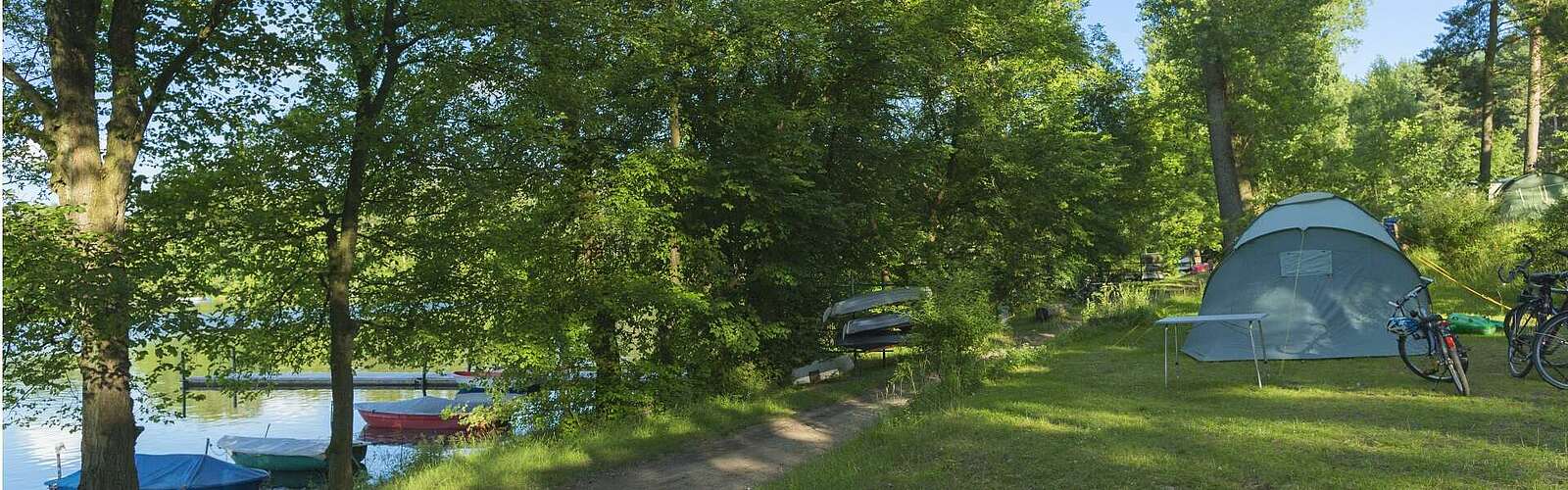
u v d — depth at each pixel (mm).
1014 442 8906
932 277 17172
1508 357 11195
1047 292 29047
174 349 11508
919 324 16578
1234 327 14547
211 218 12531
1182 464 7492
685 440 13523
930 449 9031
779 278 19188
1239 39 28156
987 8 23188
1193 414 9883
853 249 22266
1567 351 10164
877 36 20312
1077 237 29875
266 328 13398
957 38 22531
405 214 14062
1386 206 36656
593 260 16734
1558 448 7242
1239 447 7973
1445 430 8242
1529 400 9398
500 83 13867
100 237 10492
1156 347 16906
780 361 20453
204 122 12172
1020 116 27281
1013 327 26578
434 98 12734
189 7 11977
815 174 20719
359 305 14516
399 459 19312
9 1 11422
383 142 12062
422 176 13508
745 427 14500
